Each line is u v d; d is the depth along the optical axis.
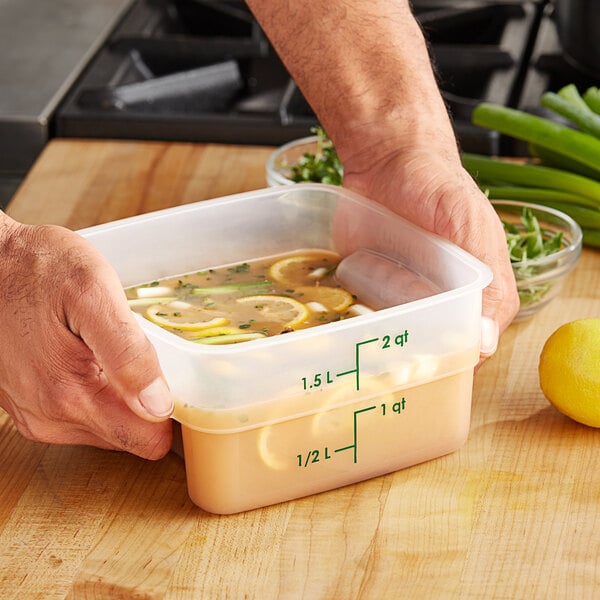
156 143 2.17
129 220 1.38
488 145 2.12
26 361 1.20
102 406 1.22
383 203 1.50
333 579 1.12
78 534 1.19
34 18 2.75
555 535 1.18
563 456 1.31
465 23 2.75
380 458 1.25
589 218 1.77
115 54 2.55
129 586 1.12
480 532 1.19
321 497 1.24
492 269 1.37
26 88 2.35
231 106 2.46
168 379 1.17
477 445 1.33
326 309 1.33
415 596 1.10
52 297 1.16
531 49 2.64
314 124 2.19
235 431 1.16
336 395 1.19
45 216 1.90
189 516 1.21
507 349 1.52
